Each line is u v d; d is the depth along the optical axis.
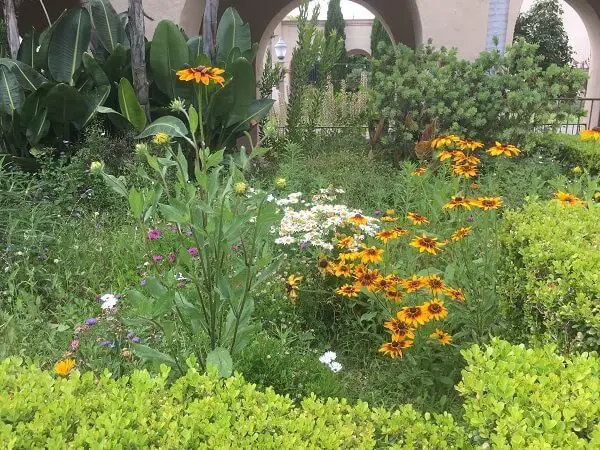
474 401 1.65
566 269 2.37
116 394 1.63
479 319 2.91
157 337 2.80
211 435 1.50
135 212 2.19
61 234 4.29
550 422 1.46
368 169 6.39
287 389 2.58
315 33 8.53
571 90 7.53
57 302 3.61
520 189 5.48
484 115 7.19
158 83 6.61
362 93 8.86
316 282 3.40
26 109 5.82
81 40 6.47
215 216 2.16
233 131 6.95
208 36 6.84
